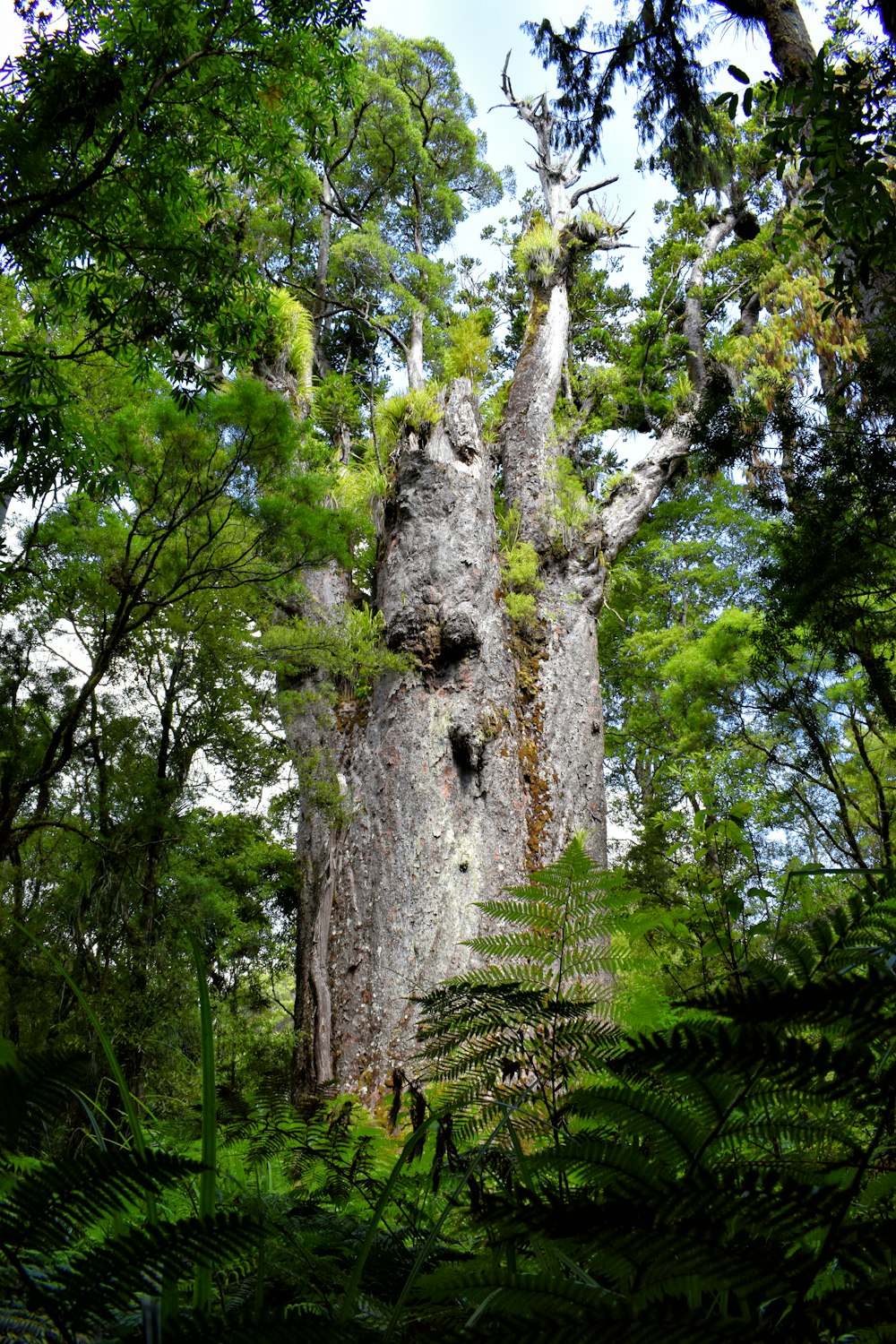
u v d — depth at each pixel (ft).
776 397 27.37
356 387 72.59
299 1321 1.79
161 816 30.07
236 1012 34.50
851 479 24.86
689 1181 1.95
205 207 27.43
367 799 43.65
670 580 77.30
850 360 43.96
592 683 51.98
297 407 54.29
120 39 21.42
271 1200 4.14
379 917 40.93
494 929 40.57
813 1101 2.31
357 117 70.74
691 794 49.47
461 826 42.42
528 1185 2.58
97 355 32.30
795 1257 1.78
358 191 79.20
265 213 62.34
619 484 61.62
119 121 22.47
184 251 25.04
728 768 47.65
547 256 65.82
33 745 25.71
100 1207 1.73
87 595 28.04
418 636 45.42
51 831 29.48
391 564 47.70
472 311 77.51
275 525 26.99
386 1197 2.61
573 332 80.79
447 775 43.32
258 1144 4.60
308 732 47.32
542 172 70.44
